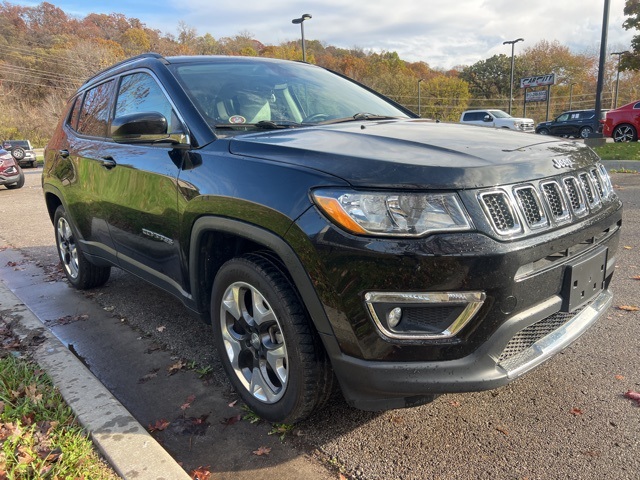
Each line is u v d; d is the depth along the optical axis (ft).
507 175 6.67
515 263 6.33
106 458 7.16
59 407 8.24
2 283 15.03
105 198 11.51
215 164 8.16
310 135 8.33
